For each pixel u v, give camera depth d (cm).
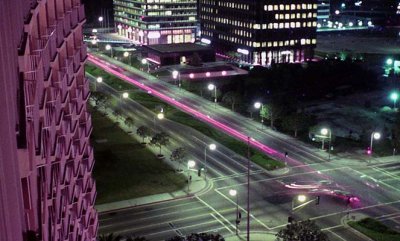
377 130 15650
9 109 2581
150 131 15962
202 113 18150
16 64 3012
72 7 5712
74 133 5638
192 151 14275
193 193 11531
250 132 16000
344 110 18538
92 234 6981
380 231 9662
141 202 11100
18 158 2842
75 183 5666
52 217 4144
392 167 12975
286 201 11112
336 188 11669
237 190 11688
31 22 3506
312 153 14025
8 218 2375
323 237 8025
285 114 16288
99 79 19612
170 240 8056
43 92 3809
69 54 5500
